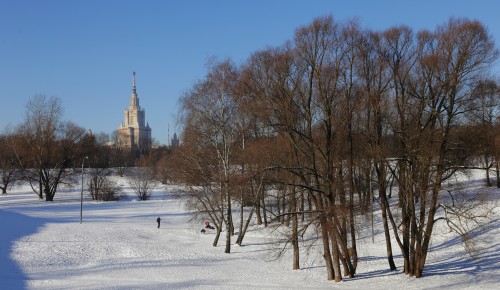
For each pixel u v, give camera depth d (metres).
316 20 29.09
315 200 30.11
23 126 84.06
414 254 30.38
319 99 30.16
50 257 37.34
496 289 25.94
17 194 96.75
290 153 34.09
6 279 29.97
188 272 34.12
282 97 29.30
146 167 96.38
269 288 28.27
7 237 42.88
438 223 43.38
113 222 59.03
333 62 29.16
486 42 26.88
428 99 27.95
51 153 83.44
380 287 27.83
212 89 42.25
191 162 45.81
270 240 45.94
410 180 29.06
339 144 30.20
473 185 59.06
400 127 29.97
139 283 29.84
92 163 96.69
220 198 44.81
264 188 40.56
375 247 42.25
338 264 30.20
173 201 81.62
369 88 29.38
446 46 27.23
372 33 29.92
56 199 87.31
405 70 29.62
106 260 38.06
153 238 49.22
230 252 43.12
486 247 36.00
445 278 29.23
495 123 32.53
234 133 42.16
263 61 30.56
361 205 34.16
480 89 27.42
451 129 29.44
